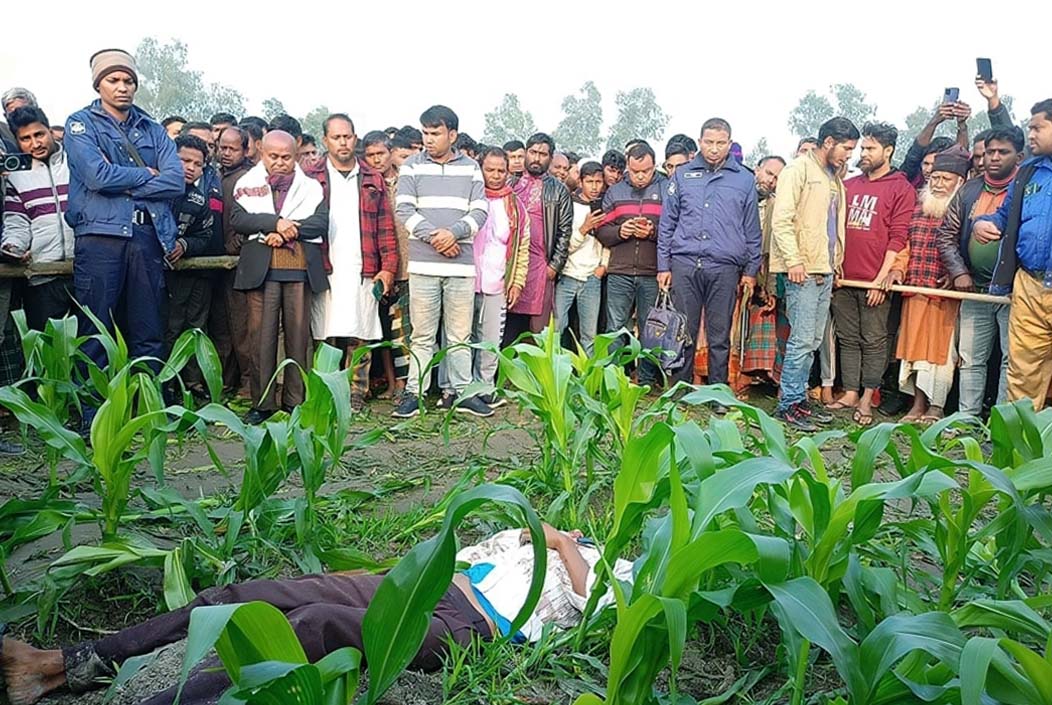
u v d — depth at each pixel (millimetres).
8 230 5430
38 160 5574
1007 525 2799
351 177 6309
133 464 3197
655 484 2484
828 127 6332
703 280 6652
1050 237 5465
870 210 6605
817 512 2391
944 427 2984
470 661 2668
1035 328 5613
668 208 6785
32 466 4672
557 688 2615
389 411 6516
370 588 2684
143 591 3105
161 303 5605
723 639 2967
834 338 7160
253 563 3295
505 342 7457
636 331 7527
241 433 3184
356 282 6336
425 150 6227
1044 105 5441
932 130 7207
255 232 5852
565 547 2941
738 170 6637
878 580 2482
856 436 2938
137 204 5367
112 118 5352
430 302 6234
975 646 1775
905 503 4512
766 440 2807
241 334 6422
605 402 4180
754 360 7277
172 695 2154
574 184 7883
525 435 5711
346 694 1876
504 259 6664
